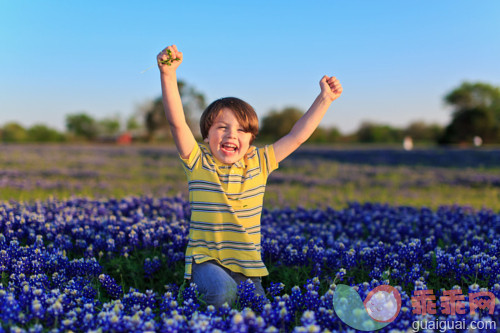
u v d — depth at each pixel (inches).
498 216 274.2
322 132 2593.5
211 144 146.3
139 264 186.9
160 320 124.9
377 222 262.8
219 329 111.7
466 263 171.6
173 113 134.3
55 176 615.8
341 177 695.1
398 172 774.5
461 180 636.7
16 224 208.1
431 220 261.3
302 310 128.5
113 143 2363.4
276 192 505.4
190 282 147.7
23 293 125.7
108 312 114.5
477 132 2496.3
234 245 143.5
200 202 143.7
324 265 179.3
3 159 878.4
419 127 2748.5
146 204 282.2
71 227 214.5
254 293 133.7
